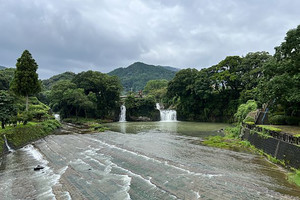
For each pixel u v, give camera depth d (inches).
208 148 987.3
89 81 2815.0
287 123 1035.9
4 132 1006.4
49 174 664.4
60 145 1113.4
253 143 969.5
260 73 2068.2
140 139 1270.9
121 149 984.3
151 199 477.4
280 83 834.2
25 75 1387.8
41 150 996.6
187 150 949.2
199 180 582.2
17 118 1147.9
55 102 2758.4
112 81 2891.2
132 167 711.7
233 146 1011.3
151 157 826.2
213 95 2549.2
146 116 2925.7
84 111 2723.9
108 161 790.5
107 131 1707.7
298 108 1010.1
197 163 745.6
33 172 686.5
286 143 680.4
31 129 1288.1
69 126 2107.5
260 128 916.0
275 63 935.0
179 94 2775.6
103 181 591.5
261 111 1220.5
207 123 2364.7
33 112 1560.0
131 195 499.2
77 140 1264.8
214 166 708.0
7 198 506.6
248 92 2034.9
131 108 2920.8
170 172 652.1
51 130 1603.1
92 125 2053.4
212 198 474.6
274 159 733.3
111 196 496.4
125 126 2112.5
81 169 702.5
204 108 2623.0
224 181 572.4
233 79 2242.9
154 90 4436.5
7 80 2225.6
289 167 642.8
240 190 513.3
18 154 928.9
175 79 2746.1
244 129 1153.4
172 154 878.4
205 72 2689.5
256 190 511.2
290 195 481.4
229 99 2447.1
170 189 528.1
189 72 2760.8
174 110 2947.8
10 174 674.8
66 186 560.4
